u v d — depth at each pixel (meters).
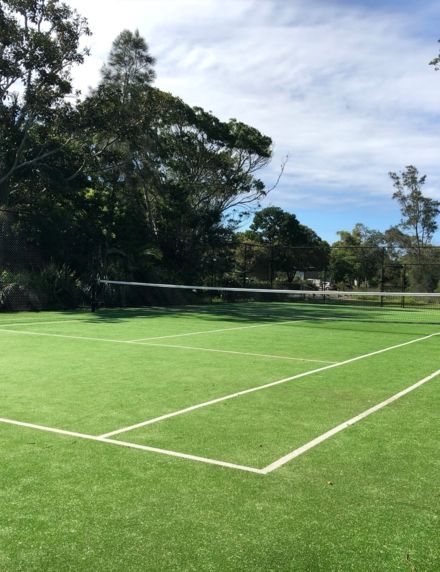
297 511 3.53
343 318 21.77
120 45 31.66
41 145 26.84
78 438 5.02
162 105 33.69
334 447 4.86
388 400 6.80
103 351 10.73
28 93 25.03
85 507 3.54
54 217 25.66
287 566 2.87
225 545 3.08
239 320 19.58
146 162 34.16
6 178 25.30
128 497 3.71
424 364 9.80
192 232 36.84
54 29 25.72
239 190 39.47
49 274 23.58
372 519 3.43
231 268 39.75
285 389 7.39
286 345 12.31
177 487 3.90
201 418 5.78
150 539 3.14
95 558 2.93
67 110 26.78
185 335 14.02
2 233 24.25
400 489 3.92
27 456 4.50
